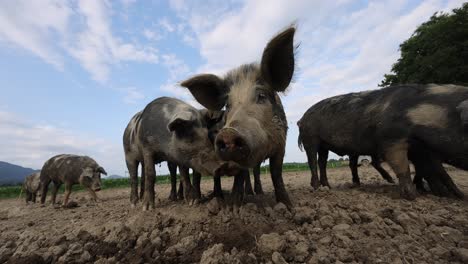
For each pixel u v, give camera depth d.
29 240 0.85
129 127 1.35
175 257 0.64
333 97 1.29
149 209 0.99
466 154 0.88
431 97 0.95
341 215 0.74
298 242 0.62
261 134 0.67
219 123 0.92
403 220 0.70
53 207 1.66
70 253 0.71
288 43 0.72
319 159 1.37
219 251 0.60
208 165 0.93
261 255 0.60
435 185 1.04
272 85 0.79
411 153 1.06
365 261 0.55
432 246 0.61
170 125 0.90
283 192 0.89
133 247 0.74
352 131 1.15
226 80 0.83
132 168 1.31
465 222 0.71
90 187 1.78
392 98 1.04
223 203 0.85
